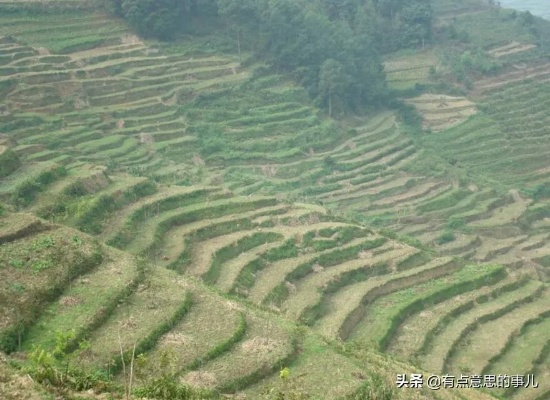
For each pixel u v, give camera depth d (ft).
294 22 276.62
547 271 189.57
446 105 295.69
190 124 228.22
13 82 210.38
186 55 263.90
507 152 267.18
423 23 339.57
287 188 215.31
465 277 150.00
